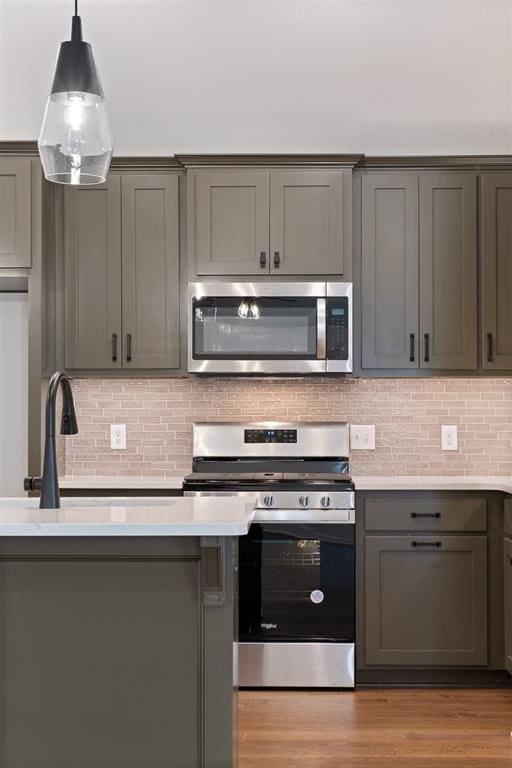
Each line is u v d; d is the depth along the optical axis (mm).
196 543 2152
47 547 2162
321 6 3256
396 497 3707
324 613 3668
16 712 2164
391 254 4023
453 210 4020
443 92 3883
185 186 4051
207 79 3824
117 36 3477
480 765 2799
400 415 4270
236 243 3979
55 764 2154
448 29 3408
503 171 4020
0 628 2170
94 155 2189
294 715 3303
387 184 4031
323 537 3676
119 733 2154
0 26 3385
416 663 3674
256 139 4152
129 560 2160
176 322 4035
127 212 4039
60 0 3209
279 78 3812
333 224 3967
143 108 3988
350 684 3652
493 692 3629
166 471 4273
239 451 4152
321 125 4102
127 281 4035
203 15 3324
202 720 2141
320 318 3910
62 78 2174
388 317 4020
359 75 3781
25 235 3846
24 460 4305
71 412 2484
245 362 3930
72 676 2162
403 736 3066
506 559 3637
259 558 3682
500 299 4004
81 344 4043
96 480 3982
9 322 4297
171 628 2156
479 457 4258
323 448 4148
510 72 3717
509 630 3596
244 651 3666
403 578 3691
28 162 3861
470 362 4008
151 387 4293
